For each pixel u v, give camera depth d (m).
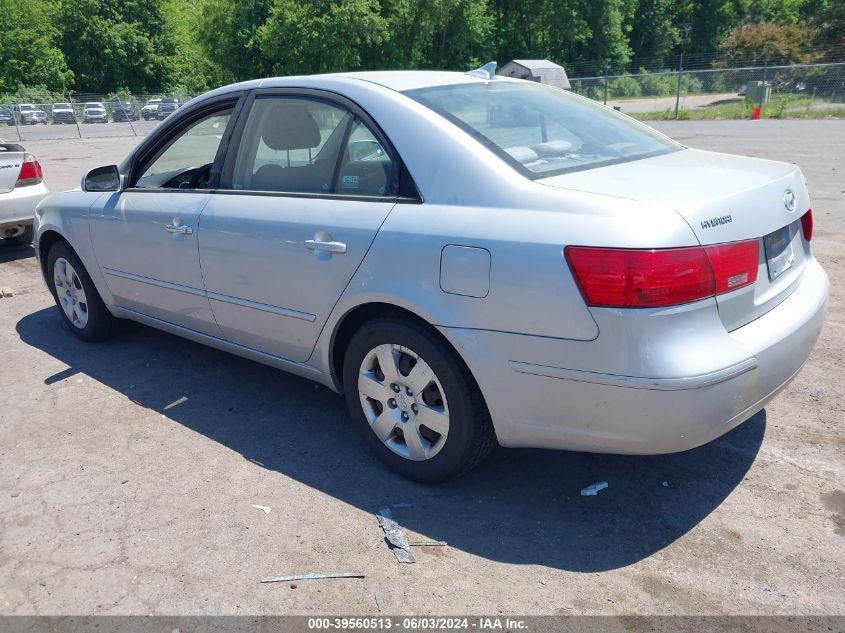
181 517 2.88
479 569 2.53
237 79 46.78
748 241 2.46
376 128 2.98
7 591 2.50
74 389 4.15
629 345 2.29
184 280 3.80
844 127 19.66
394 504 2.93
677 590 2.38
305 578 2.50
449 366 2.71
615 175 2.70
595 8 53.09
